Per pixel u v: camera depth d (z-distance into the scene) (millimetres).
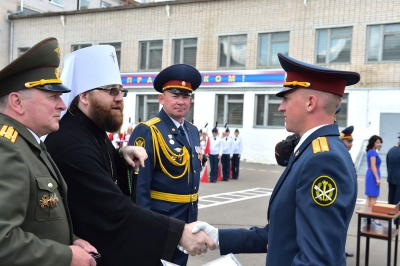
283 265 1655
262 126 17141
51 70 1704
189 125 3506
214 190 10430
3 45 22375
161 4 18906
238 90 17484
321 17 15797
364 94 15125
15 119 1638
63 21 21219
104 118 2182
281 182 1764
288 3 16375
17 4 23141
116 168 2406
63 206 1738
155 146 3021
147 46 19531
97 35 20594
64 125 2111
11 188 1438
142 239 1958
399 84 14617
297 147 1785
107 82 2178
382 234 4465
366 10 15039
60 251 1537
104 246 1949
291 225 1658
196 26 18250
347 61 15562
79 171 1953
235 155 12930
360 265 4816
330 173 1554
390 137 14719
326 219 1515
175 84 3160
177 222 2055
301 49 16172
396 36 14711
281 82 16594
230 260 1895
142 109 19766
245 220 6801
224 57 17922
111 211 1932
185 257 2918
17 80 1627
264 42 17094
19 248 1392
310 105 1748
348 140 6082
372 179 7551
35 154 1657
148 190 2934
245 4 17234
